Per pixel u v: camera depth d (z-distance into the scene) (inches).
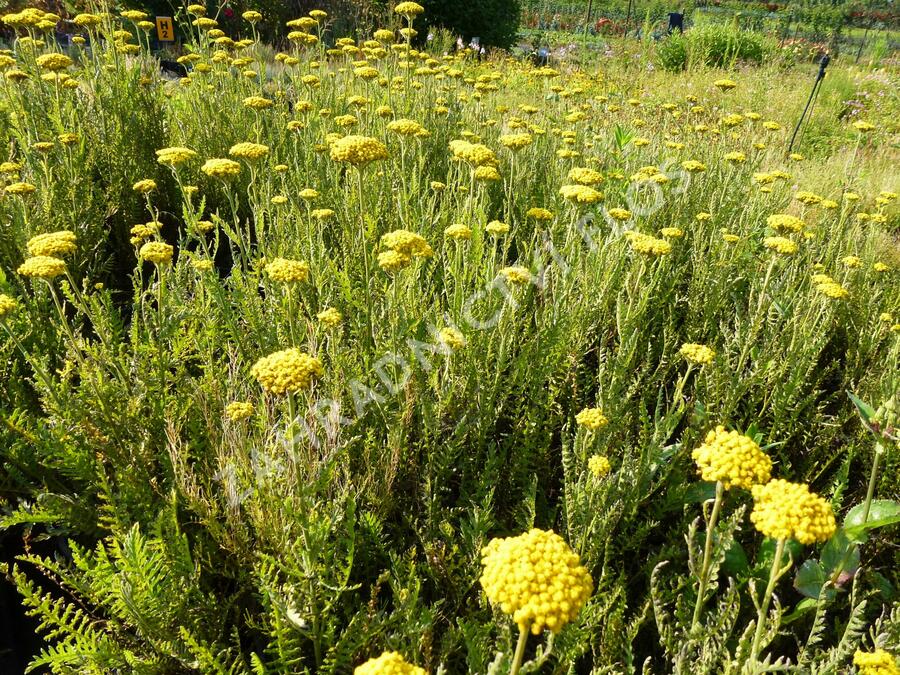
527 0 828.0
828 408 122.6
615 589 68.6
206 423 85.7
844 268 145.3
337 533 71.1
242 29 403.9
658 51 488.4
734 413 110.0
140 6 380.2
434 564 75.3
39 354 100.4
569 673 60.9
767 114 322.3
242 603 75.9
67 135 138.7
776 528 48.6
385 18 413.4
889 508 78.0
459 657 70.4
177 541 68.4
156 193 163.6
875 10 1063.6
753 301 128.3
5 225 124.5
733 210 171.5
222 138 181.8
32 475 88.0
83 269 132.9
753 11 940.6
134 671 62.7
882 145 291.6
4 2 327.3
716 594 78.6
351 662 65.9
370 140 93.9
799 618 77.7
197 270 102.6
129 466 77.5
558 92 227.5
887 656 46.6
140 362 89.4
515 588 39.8
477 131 205.2
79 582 68.6
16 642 76.8
